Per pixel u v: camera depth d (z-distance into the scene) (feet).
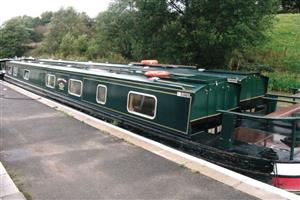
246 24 55.67
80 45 160.56
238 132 23.26
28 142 23.75
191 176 17.47
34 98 41.88
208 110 25.44
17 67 62.80
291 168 20.43
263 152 21.52
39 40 259.19
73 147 22.43
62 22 208.85
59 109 34.55
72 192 15.96
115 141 23.44
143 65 40.37
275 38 87.10
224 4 54.19
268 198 14.92
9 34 220.84
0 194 15.39
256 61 76.13
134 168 18.70
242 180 16.78
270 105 32.09
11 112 33.55
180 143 24.81
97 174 17.99
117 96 31.48
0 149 22.27
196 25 57.52
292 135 20.71
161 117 26.37
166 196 15.49
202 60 63.05
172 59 61.16
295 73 69.41
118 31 102.63
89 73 36.11
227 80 27.02
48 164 19.45
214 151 22.82
